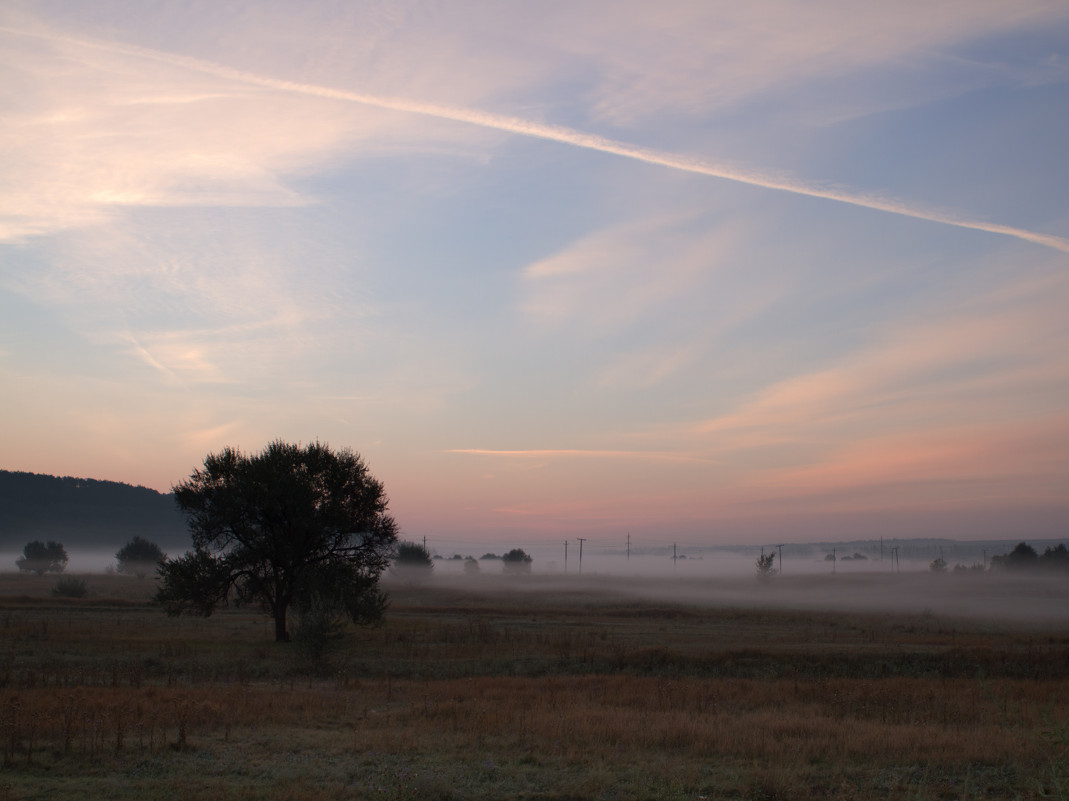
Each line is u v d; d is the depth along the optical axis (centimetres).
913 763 1322
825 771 1269
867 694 2133
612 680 2484
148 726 1577
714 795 1130
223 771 1242
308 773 1221
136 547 12031
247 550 3806
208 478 3944
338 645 3050
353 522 4006
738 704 2019
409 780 1153
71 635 3534
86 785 1143
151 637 3612
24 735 1449
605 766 1279
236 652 3159
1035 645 3734
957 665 2980
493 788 1152
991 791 1159
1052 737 1192
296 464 3991
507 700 2002
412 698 2059
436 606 6525
